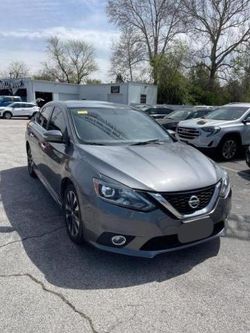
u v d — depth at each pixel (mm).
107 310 2695
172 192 3131
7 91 39031
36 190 5691
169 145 4250
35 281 3055
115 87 35500
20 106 28641
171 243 3211
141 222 3070
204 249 3758
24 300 2783
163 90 36562
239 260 3541
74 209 3678
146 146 4074
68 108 4703
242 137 9562
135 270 3289
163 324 2557
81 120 4422
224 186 3594
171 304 2793
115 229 3123
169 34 39906
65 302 2777
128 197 3090
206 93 37656
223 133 9195
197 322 2590
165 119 14055
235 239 4035
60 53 65188
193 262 3473
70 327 2494
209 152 9320
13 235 3975
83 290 2947
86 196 3285
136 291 2959
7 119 26969
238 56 37594
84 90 39094
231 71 38250
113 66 44938
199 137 9195
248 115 9797
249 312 2723
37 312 2645
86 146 3881
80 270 3260
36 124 6047
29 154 6527
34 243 3779
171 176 3291
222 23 36844
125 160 3514
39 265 3326
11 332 2426
